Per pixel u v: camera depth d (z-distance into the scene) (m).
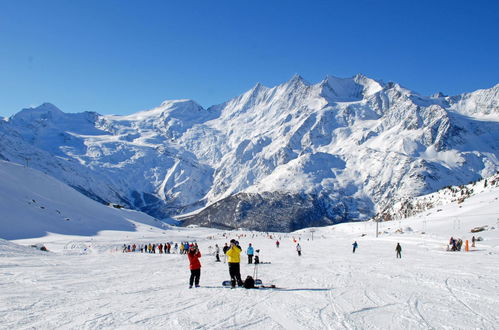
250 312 12.82
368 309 13.41
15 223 100.69
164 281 21.39
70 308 13.27
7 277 22.08
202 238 138.50
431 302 14.68
